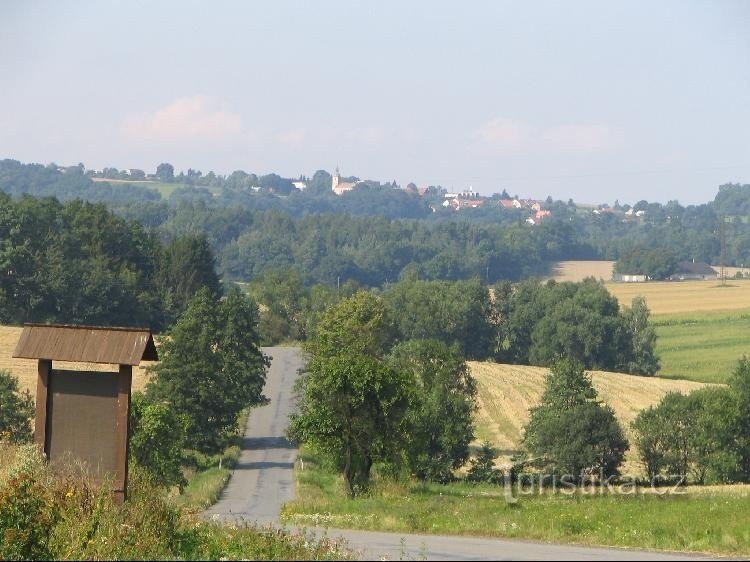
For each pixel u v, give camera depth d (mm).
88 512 37250
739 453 115875
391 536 48219
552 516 55781
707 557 39719
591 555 40062
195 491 93062
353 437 96312
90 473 40625
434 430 115125
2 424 115500
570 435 112625
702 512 56281
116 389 40812
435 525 51906
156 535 36906
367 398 96000
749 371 127188
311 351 191625
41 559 33875
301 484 104438
